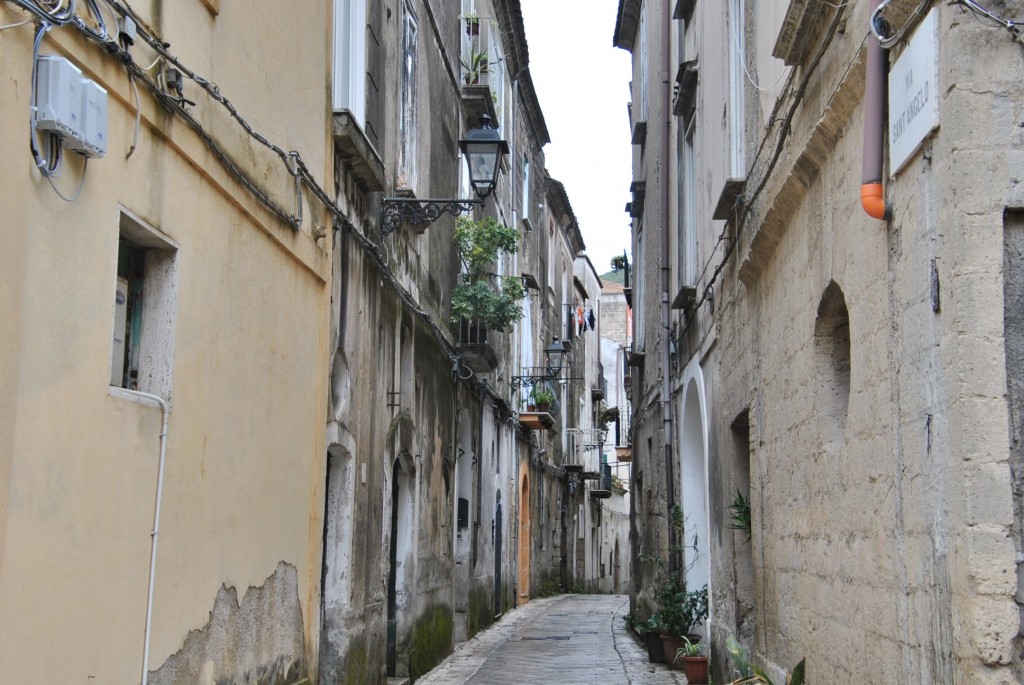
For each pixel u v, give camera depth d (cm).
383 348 1021
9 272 391
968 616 409
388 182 1055
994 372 414
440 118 1405
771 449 832
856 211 572
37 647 414
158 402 528
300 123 771
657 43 1741
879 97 508
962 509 414
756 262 866
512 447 2231
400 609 1162
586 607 2498
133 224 503
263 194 675
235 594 633
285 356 730
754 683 818
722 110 1041
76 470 446
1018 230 427
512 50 2283
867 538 556
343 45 912
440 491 1366
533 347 2722
